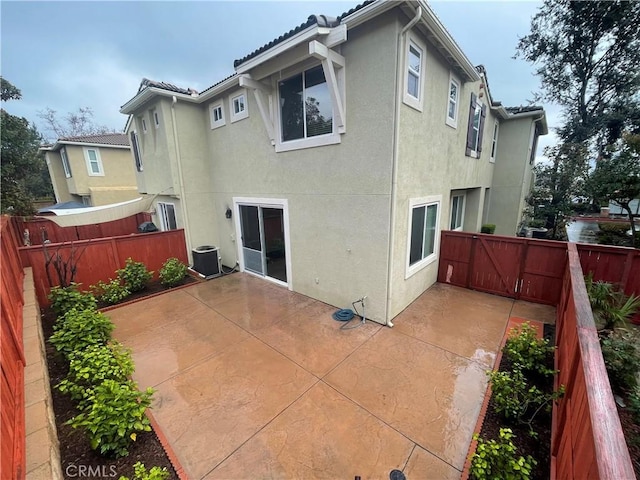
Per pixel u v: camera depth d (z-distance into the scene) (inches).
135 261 383.9
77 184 794.8
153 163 448.8
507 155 529.7
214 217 453.1
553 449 121.2
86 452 138.4
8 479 86.2
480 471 106.7
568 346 145.9
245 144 358.6
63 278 326.6
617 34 718.5
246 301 320.5
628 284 246.2
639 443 125.6
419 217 289.9
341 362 207.9
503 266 310.3
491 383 158.9
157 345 237.0
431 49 256.2
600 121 778.8
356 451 138.8
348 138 248.5
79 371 164.4
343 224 270.4
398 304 271.9
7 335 140.5
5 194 665.6
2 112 692.1
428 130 273.9
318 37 219.9
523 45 853.8
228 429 153.3
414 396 173.3
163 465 133.4
